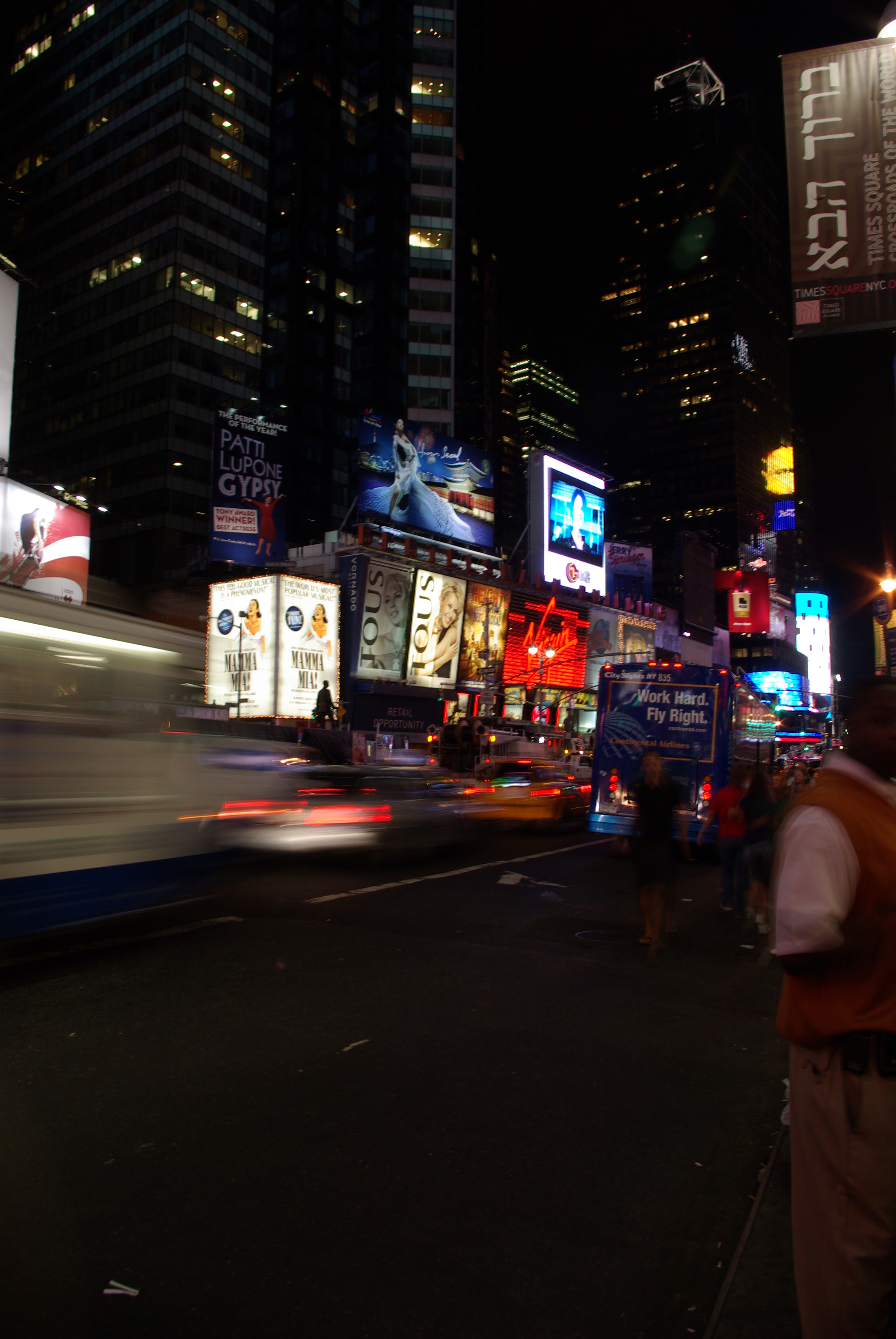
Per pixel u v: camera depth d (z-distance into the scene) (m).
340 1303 2.75
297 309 72.12
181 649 8.11
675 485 182.12
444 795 14.08
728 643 70.69
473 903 10.00
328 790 11.52
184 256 67.56
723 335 183.00
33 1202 3.36
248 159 73.00
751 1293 2.75
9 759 6.19
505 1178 3.63
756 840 9.10
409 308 75.19
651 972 7.23
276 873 12.01
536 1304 2.77
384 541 36.19
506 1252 3.07
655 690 15.15
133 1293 2.79
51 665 6.62
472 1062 5.00
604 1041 5.45
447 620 38.91
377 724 35.16
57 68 77.94
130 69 72.38
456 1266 2.97
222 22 71.56
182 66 68.94
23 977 6.57
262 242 73.75
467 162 79.31
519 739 25.22
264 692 32.09
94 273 72.38
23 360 76.50
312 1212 3.31
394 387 74.19
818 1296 2.05
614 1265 3.01
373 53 78.19
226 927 8.36
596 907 10.06
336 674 34.22
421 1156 3.81
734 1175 3.72
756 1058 5.20
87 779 6.75
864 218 6.99
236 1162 3.71
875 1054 2.02
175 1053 5.02
